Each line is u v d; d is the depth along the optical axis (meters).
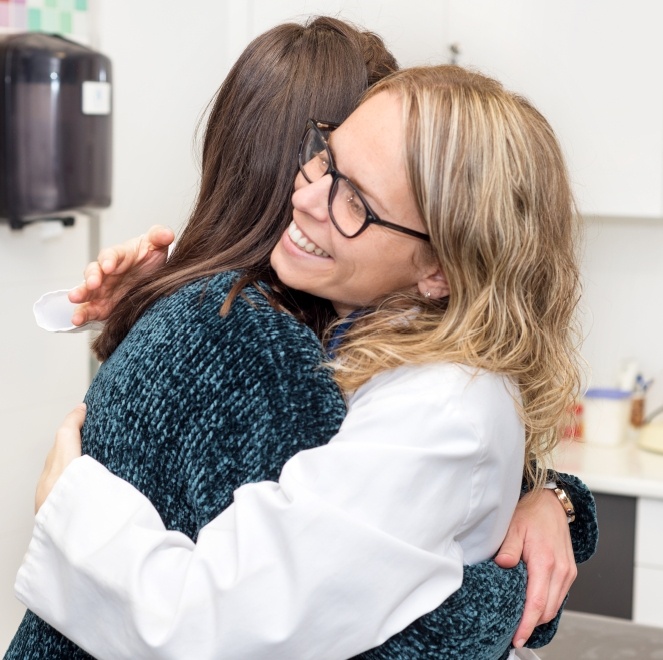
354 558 0.81
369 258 0.94
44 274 2.19
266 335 0.91
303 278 0.96
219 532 0.85
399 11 2.46
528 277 0.96
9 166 1.94
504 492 0.96
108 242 2.35
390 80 0.96
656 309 2.87
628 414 2.79
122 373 0.95
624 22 2.38
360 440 0.86
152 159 2.42
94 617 0.86
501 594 0.97
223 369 0.90
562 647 1.54
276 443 0.88
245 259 1.02
